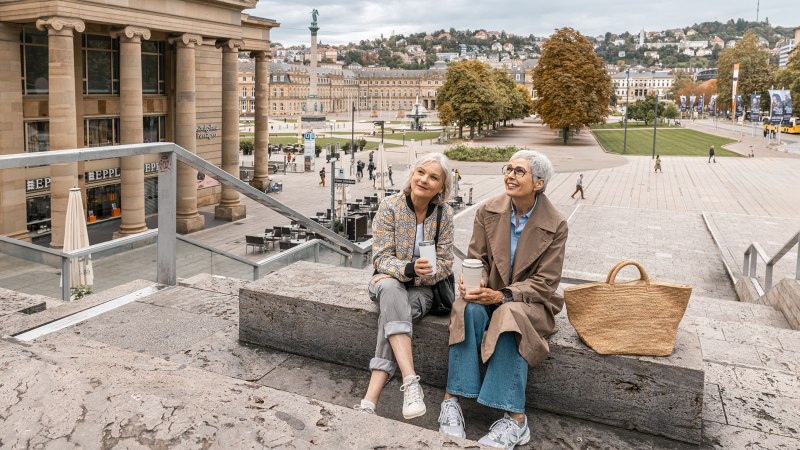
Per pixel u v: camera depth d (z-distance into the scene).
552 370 4.32
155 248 7.48
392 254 4.53
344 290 5.27
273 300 5.17
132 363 2.55
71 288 7.76
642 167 65.25
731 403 4.65
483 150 73.94
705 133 124.38
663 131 132.00
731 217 33.44
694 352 4.24
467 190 49.50
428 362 4.67
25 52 28.47
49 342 2.83
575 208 36.84
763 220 32.62
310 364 5.03
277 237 28.11
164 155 6.05
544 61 94.56
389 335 4.14
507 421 4.01
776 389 4.91
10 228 27.69
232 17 35.12
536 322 4.17
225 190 36.34
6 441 1.98
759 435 4.20
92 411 2.08
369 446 2.09
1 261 7.09
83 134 31.70
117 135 33.88
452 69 104.38
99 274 7.66
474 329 4.17
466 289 4.14
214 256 9.02
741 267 21.55
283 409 2.23
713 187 49.44
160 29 30.11
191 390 2.29
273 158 75.44
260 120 44.81
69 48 25.95
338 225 33.12
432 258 4.33
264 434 2.04
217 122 39.59
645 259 23.45
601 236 27.95
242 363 4.98
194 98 32.59
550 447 3.99
